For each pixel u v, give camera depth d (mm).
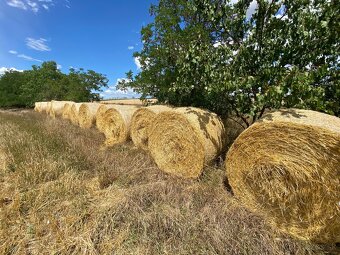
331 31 3275
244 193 2975
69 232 2490
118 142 6250
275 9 3477
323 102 3344
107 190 3330
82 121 8859
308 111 2883
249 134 2801
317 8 3375
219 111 5098
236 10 3859
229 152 3070
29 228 2545
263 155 2689
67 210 2857
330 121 2527
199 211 2816
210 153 3703
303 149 2365
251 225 2557
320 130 2229
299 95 3107
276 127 2545
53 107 12523
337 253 2262
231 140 4637
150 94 7051
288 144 2471
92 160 4398
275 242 2340
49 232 2514
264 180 2738
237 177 3023
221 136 3939
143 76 6828
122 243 2385
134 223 2633
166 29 6078
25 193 3152
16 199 2959
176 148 4055
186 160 3898
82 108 8820
